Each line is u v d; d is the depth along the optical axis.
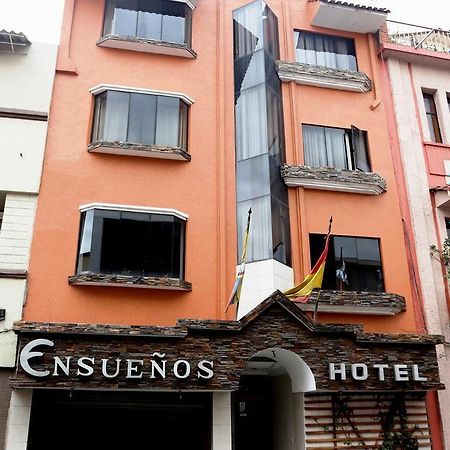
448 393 13.17
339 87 15.91
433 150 15.95
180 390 10.41
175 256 12.90
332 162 15.21
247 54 15.32
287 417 12.73
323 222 14.27
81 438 11.38
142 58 14.74
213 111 14.69
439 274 14.46
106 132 13.58
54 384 9.81
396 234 14.62
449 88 17.00
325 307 13.09
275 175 13.98
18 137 13.09
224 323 10.83
